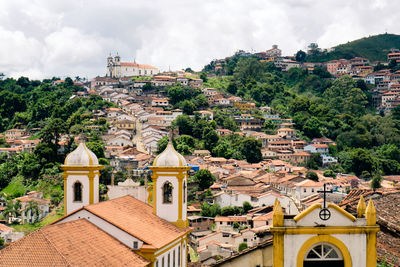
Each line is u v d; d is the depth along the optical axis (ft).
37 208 515.50
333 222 88.58
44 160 654.94
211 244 358.23
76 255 131.23
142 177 595.47
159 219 184.96
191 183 601.62
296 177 616.80
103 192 482.28
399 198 149.48
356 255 88.38
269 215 425.28
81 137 194.49
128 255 147.74
